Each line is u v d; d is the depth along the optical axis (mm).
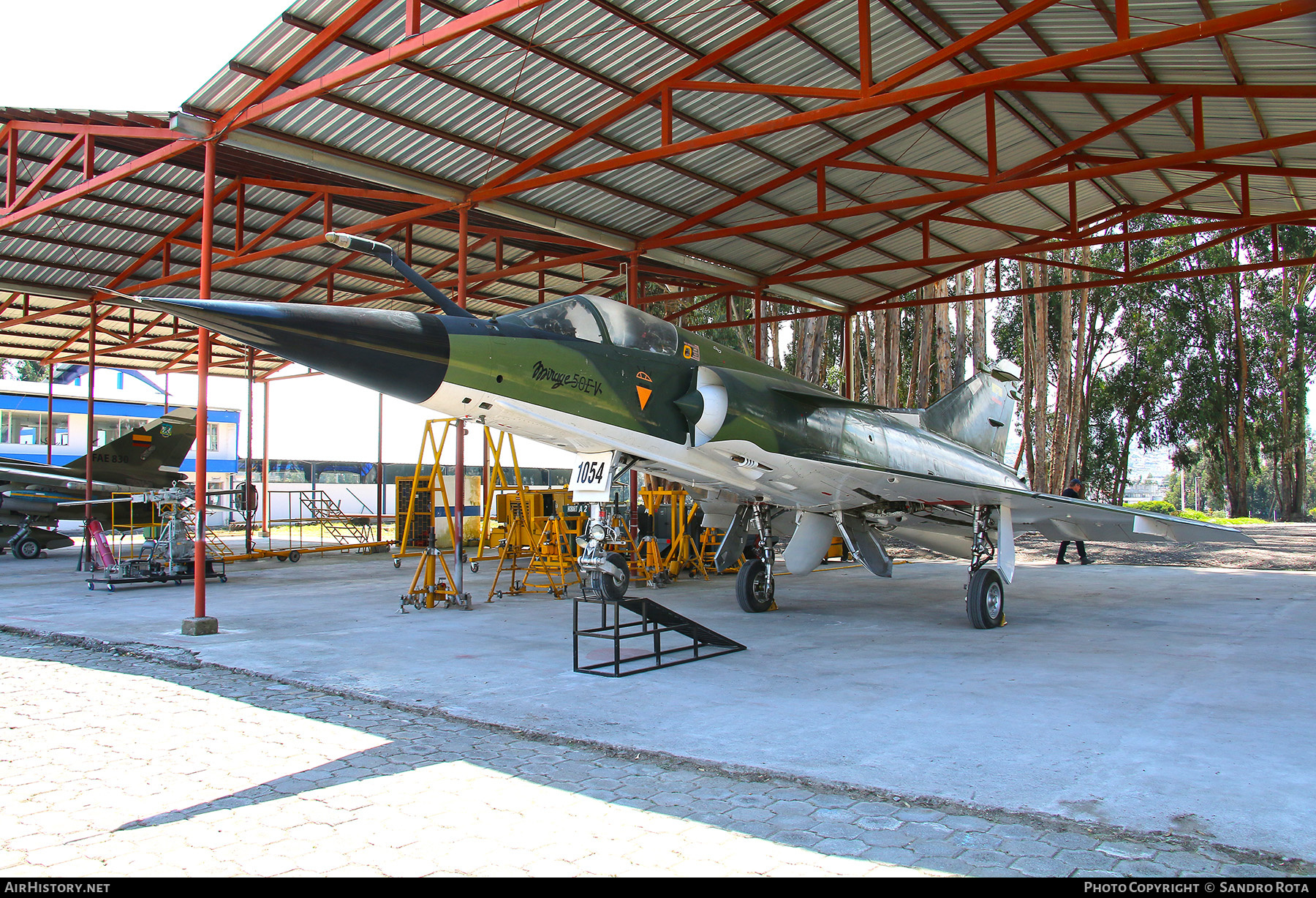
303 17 10266
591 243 17484
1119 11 7426
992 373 15430
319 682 7340
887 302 24578
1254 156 15695
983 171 17328
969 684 7184
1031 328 40031
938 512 12117
